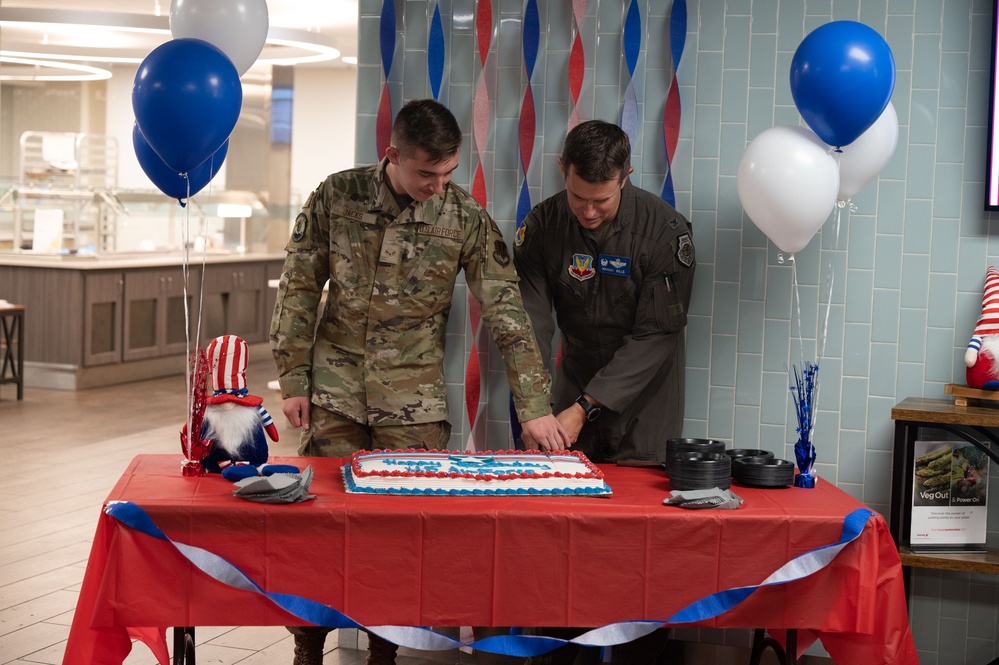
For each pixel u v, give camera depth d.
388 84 3.55
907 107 3.32
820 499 2.58
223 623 2.35
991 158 3.27
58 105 14.79
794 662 2.63
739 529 2.41
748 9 3.35
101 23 8.41
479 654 3.52
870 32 2.68
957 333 3.35
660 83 3.41
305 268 3.00
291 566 2.36
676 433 3.24
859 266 3.38
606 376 2.99
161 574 2.33
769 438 3.45
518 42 3.48
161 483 2.52
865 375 3.40
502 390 3.57
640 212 2.99
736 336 3.44
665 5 3.40
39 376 9.01
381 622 2.39
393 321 2.97
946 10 3.28
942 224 3.33
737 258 3.42
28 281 8.98
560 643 2.43
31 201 10.06
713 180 3.41
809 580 2.44
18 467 6.16
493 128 3.51
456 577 2.39
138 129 2.75
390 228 2.93
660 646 3.14
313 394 3.01
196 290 10.20
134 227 11.00
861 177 2.90
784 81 3.35
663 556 2.40
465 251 2.99
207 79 2.52
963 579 3.42
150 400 8.55
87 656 2.34
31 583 4.14
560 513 2.38
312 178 15.53
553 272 3.11
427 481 2.51
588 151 2.63
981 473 3.11
